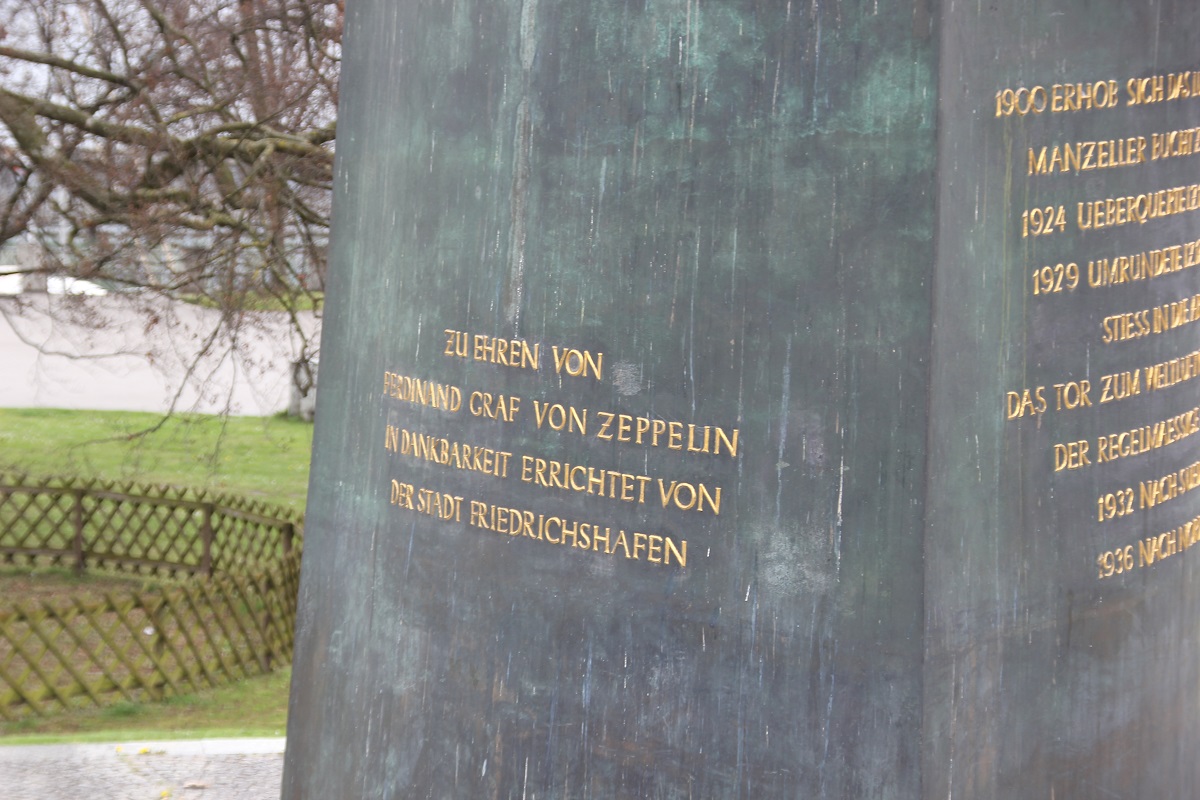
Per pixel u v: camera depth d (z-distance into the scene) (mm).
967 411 2955
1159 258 3377
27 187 12211
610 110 3232
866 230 2916
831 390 2979
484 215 3475
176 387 22312
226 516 13297
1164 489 3471
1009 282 3021
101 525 13727
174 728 8984
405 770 3693
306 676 4055
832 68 2936
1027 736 3164
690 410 3164
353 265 3922
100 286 14156
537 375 3391
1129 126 3240
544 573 3404
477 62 3475
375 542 3797
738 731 3139
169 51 11805
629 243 3227
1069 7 3066
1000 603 3074
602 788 3336
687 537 3184
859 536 2957
